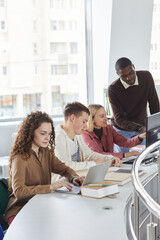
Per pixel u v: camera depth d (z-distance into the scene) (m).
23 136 2.82
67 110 3.36
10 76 5.64
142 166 3.37
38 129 2.84
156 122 3.54
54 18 5.88
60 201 2.50
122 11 5.66
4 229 2.73
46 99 5.92
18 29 5.65
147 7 5.77
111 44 5.72
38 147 2.93
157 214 1.71
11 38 5.62
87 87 6.18
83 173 3.22
